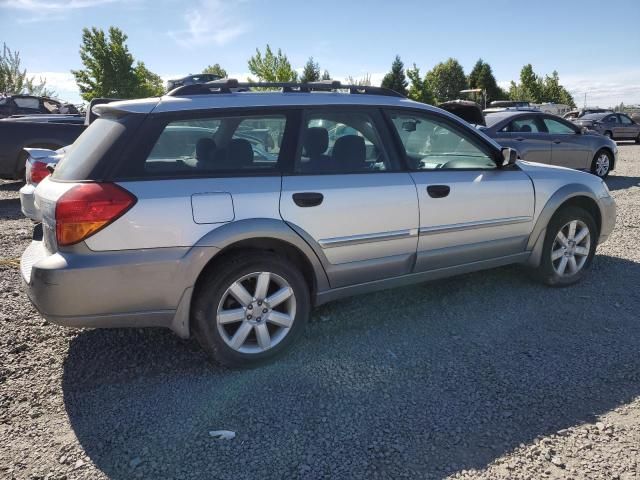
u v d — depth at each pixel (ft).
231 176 10.64
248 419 9.29
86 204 9.38
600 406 9.53
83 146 10.78
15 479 7.88
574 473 7.85
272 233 10.65
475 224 13.43
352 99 12.43
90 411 9.59
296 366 11.12
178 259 9.92
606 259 18.11
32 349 11.92
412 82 149.79
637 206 27.48
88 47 99.66
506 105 62.39
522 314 13.58
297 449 8.49
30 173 21.24
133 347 12.07
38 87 126.31
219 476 7.91
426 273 13.14
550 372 10.72
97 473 8.01
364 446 8.54
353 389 10.20
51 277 9.32
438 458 8.23
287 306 11.28
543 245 14.92
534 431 8.86
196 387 10.36
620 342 11.99
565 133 35.88
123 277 9.63
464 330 12.73
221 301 10.46
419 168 12.89
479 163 14.11
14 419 9.34
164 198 9.86
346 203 11.51
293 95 11.84
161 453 8.44
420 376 10.64
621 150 70.95
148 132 10.19
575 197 15.38
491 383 10.34
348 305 14.33
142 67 110.22
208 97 11.10
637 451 8.31
